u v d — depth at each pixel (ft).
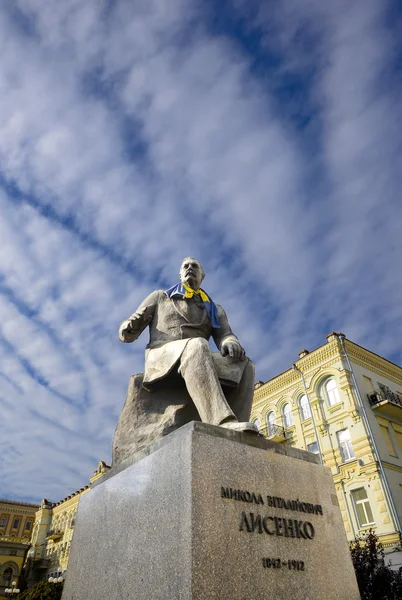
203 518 6.26
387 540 49.60
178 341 10.01
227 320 11.93
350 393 61.26
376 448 55.98
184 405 9.90
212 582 5.78
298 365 69.92
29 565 130.72
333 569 7.32
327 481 8.52
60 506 137.28
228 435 7.54
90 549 8.51
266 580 6.34
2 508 179.11
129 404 10.23
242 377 10.37
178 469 6.91
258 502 7.07
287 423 68.64
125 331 11.22
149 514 7.10
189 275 11.81
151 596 6.18
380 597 30.58
